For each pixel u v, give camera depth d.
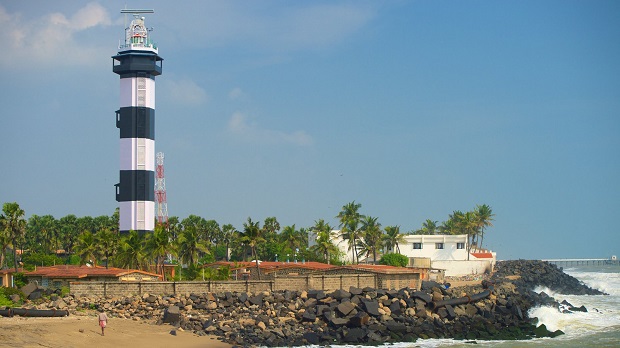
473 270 188.12
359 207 196.12
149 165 198.50
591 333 98.44
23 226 134.25
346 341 84.94
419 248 193.38
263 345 80.25
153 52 199.75
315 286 107.19
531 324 100.94
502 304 106.81
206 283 100.12
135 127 198.12
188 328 84.62
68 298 94.31
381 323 91.12
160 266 136.12
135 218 196.25
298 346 81.50
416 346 84.44
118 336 75.44
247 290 102.19
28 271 120.44
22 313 83.31
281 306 94.50
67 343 68.19
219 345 77.31
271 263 147.25
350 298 97.25
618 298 155.88
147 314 90.06
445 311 98.25
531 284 178.25
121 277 109.31
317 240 180.75
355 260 192.75
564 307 122.75
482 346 85.81
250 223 131.12
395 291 102.12
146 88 199.00
